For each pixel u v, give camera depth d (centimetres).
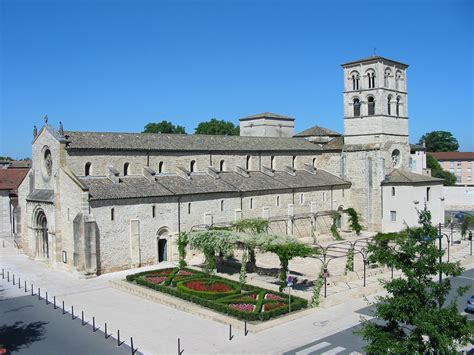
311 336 3731
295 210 8044
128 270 5981
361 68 8831
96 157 6319
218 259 6353
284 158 8719
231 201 7125
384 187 8425
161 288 4956
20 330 3984
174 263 6347
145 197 6125
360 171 8800
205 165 7512
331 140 9712
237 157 7975
